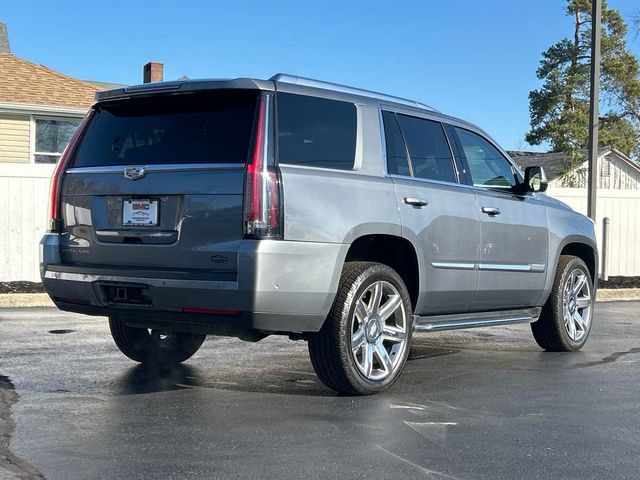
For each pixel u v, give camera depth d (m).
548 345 7.65
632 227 15.65
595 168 13.82
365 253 5.86
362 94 5.80
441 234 6.00
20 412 4.99
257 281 4.72
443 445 4.43
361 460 4.13
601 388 6.00
